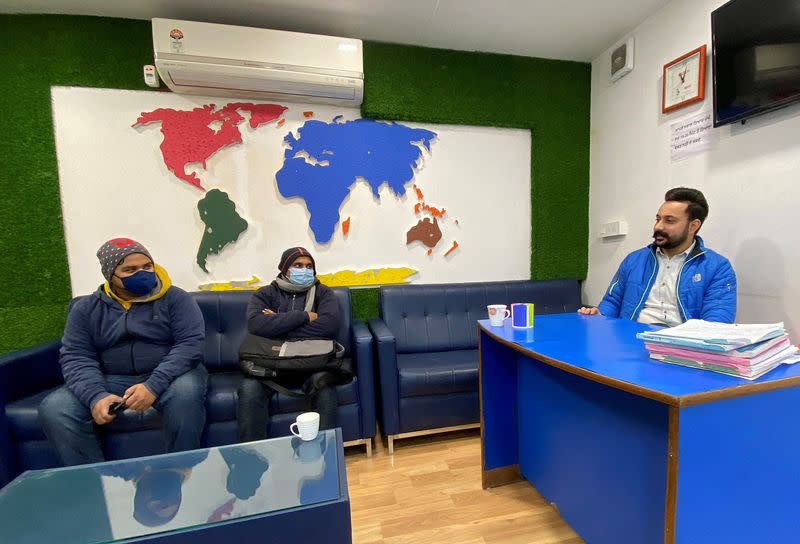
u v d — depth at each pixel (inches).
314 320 65.6
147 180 76.4
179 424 52.5
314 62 74.4
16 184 70.2
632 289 65.8
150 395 51.3
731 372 28.3
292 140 82.2
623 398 34.3
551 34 82.5
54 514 32.1
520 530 46.0
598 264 94.8
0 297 70.2
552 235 96.7
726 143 62.5
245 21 75.4
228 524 28.2
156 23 67.7
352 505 51.3
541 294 89.8
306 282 68.9
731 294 54.8
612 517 36.5
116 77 73.4
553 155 95.1
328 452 39.5
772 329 31.0
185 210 78.5
